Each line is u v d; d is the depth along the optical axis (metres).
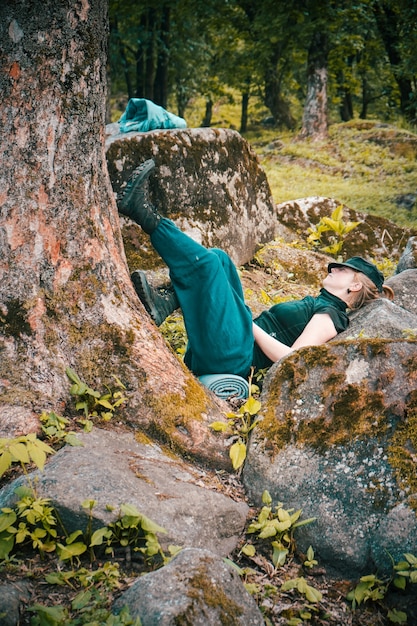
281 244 7.53
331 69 23.67
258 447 3.24
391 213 11.71
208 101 26.98
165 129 6.46
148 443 3.22
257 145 20.72
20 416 3.05
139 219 3.79
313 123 18.83
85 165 3.36
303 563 2.93
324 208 8.51
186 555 2.51
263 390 3.51
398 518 2.88
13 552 2.67
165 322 4.98
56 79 3.22
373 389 3.21
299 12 18.80
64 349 3.29
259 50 21.30
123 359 3.38
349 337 4.05
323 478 3.05
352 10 19.02
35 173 3.22
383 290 4.69
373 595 2.78
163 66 20.20
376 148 17.27
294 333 4.34
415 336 4.04
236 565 2.83
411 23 19.69
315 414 3.23
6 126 3.19
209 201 6.55
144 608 2.31
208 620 2.31
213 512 2.91
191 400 3.43
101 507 2.67
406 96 23.11
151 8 19.27
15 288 3.24
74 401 3.26
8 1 3.13
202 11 19.97
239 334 3.88
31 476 2.79
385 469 3.00
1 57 3.16
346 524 2.93
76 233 3.33
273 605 2.70
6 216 3.21
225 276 3.92
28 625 2.38
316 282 7.23
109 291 3.45
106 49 3.45
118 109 26.33
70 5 3.20
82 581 2.54
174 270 3.85
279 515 2.97
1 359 3.20
